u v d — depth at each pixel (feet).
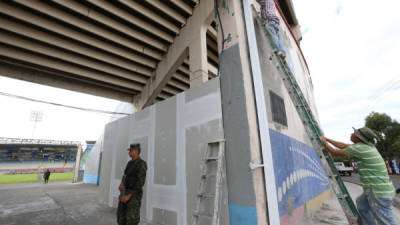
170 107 12.44
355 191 24.57
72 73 21.54
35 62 18.69
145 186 13.01
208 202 8.87
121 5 15.78
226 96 9.37
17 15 14.39
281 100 12.74
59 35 17.11
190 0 16.67
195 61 16.16
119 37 18.44
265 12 12.76
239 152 8.31
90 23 16.66
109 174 18.21
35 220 12.64
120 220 8.39
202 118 10.23
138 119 15.39
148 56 21.76
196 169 9.95
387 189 6.78
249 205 7.57
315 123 9.05
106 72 22.38
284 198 9.50
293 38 23.84
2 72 19.65
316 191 16.46
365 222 7.35
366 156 7.27
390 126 77.66
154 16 17.03
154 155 12.90
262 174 8.23
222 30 10.39
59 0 14.26
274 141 9.86
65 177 77.41
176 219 10.40
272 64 12.94
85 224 11.64
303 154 14.94
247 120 8.32
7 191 31.30
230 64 9.55
